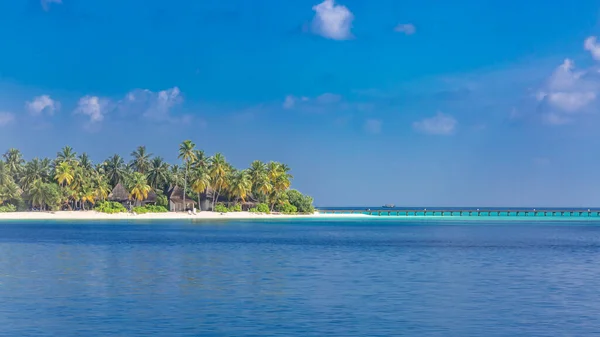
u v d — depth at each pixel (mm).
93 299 32781
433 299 33094
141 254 59344
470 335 24750
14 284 38281
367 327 26125
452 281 40375
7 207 161875
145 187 174125
